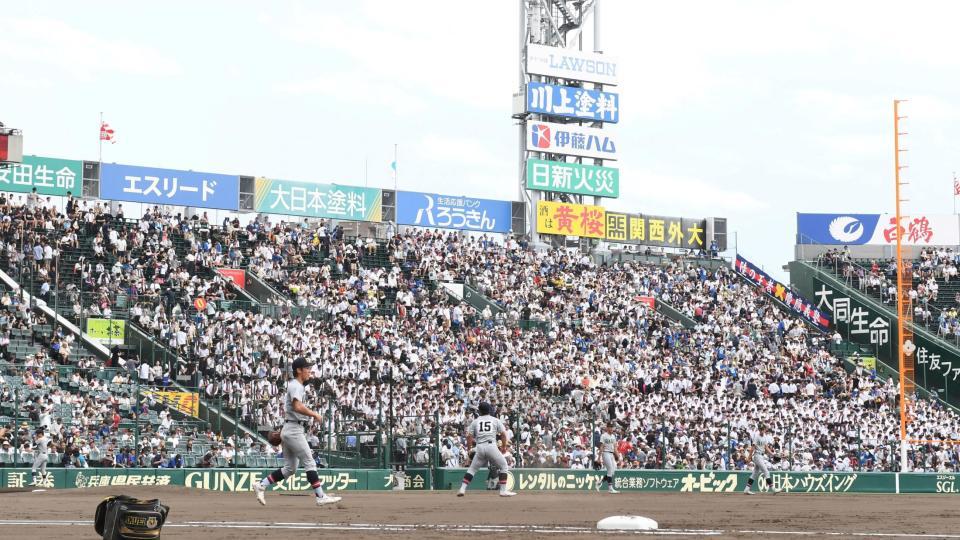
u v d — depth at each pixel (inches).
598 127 2795.3
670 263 2792.8
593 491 1518.2
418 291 2246.6
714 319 2532.0
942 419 2262.6
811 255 2997.0
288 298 2111.2
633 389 2070.6
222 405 1617.9
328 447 1439.5
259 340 1808.6
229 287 2058.3
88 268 1907.0
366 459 1496.1
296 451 828.0
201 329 1807.3
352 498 1047.6
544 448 1630.2
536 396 1908.2
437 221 2568.9
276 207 2388.0
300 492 1279.5
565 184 2709.2
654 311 2513.5
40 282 1877.5
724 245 2950.3
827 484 1764.3
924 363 2615.7
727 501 1113.4
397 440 1503.4
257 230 2246.6
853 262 2930.6
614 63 2790.4
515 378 2000.5
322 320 2012.8
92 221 2048.5
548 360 2094.0
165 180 2285.9
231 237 2181.3
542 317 2329.0
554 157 2795.3
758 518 795.4
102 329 1788.9
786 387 2252.7
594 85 2829.7
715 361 2316.7
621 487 1610.5
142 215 2167.8
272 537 554.6
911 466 1934.1
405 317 2128.4
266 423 1600.6
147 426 1462.8
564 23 2807.6
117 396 1577.3
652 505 990.4
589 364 2113.7
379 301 2207.2
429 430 1545.3
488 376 1973.4
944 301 2773.1
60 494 1017.5
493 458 1110.4
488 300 2348.7
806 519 789.9
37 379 1546.5
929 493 1754.4
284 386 1716.3
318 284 2160.4
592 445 1657.2
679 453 1749.5
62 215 2048.5
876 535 622.2
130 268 1941.4
